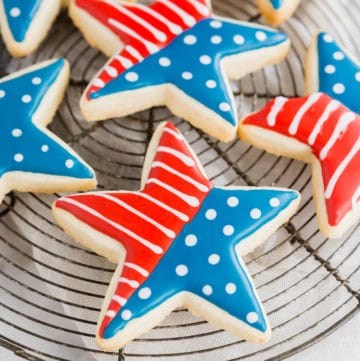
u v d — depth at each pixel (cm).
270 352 38
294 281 39
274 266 39
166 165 37
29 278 39
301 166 40
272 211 37
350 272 39
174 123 41
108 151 40
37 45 40
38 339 38
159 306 36
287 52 41
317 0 43
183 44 39
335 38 42
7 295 38
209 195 37
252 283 36
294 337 36
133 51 39
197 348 38
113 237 36
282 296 38
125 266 36
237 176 40
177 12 39
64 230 38
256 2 41
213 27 39
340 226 37
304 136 38
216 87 38
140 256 36
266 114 38
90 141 40
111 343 35
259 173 40
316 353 38
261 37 39
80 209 37
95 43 40
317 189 38
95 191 38
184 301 36
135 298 35
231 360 36
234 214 36
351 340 38
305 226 39
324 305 38
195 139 41
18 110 38
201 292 36
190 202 37
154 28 39
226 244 36
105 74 38
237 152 40
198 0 40
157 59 39
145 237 36
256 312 35
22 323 38
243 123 39
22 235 39
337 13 43
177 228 36
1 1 40
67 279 38
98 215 36
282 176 40
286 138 38
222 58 39
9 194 39
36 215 39
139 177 40
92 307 38
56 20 42
